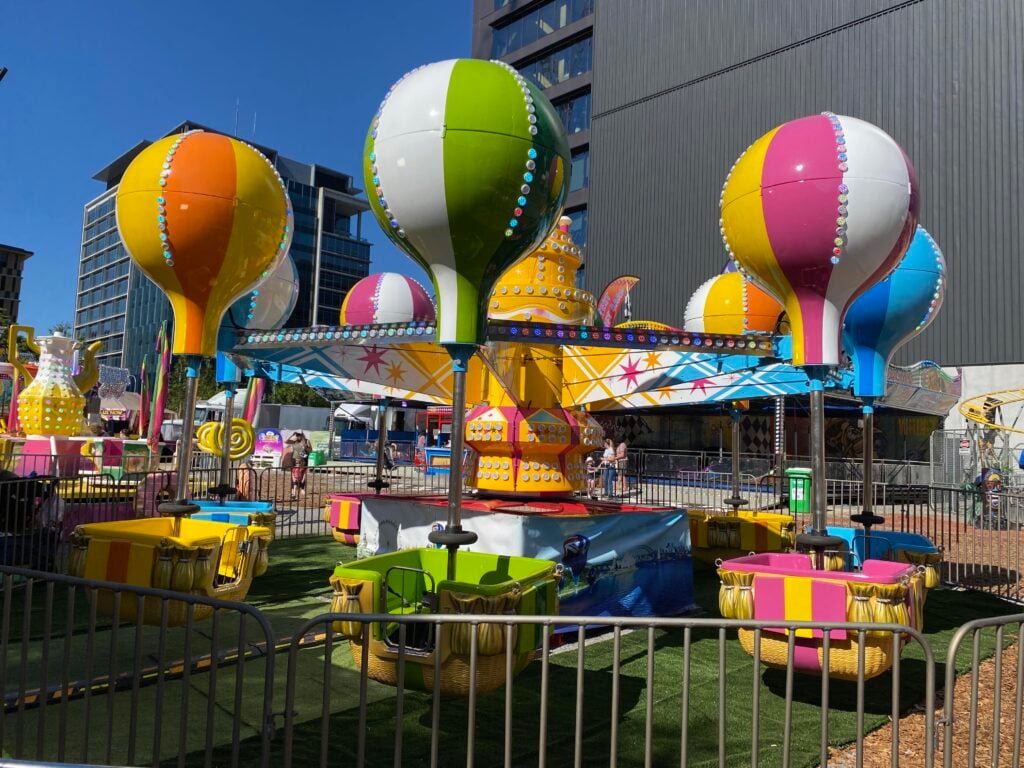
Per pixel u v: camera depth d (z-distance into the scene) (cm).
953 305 2144
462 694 392
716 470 2130
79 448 1395
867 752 402
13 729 398
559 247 710
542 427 678
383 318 984
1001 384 2055
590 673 517
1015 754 304
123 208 559
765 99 2612
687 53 2858
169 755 372
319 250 8519
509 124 420
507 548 589
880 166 462
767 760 385
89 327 10356
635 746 397
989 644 618
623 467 1794
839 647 433
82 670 475
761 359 654
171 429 3011
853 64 2394
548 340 539
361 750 295
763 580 455
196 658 500
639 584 666
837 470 2011
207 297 579
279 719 418
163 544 505
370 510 732
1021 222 2053
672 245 2848
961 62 2180
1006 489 1466
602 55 3153
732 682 506
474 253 440
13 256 8562
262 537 621
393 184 432
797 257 479
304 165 8794
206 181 546
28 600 340
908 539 685
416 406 2397
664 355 711
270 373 902
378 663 412
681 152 2848
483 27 3941
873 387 666
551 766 371
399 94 439
